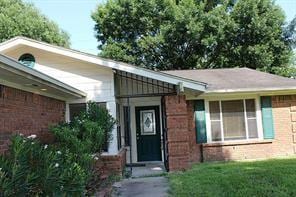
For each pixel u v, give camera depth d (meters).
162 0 27.48
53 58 12.15
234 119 15.16
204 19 26.34
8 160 5.43
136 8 27.89
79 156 8.32
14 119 7.82
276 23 25.77
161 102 14.05
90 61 11.51
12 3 32.16
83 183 6.84
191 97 14.88
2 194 4.82
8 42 11.76
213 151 14.81
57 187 5.89
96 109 11.26
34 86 8.36
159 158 15.09
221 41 26.41
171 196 8.31
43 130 9.55
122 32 28.80
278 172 10.36
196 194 8.23
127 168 13.41
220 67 27.39
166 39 27.14
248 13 25.48
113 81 12.00
